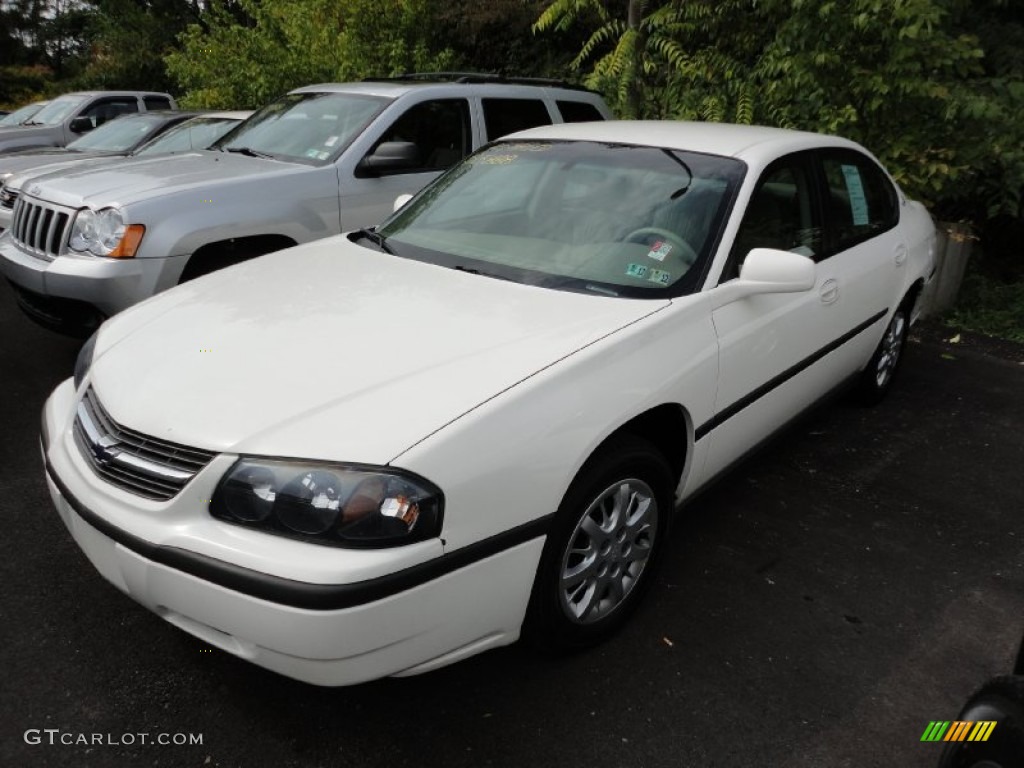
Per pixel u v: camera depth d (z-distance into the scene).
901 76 5.99
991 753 1.73
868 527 3.52
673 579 3.09
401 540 1.96
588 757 2.25
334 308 2.72
